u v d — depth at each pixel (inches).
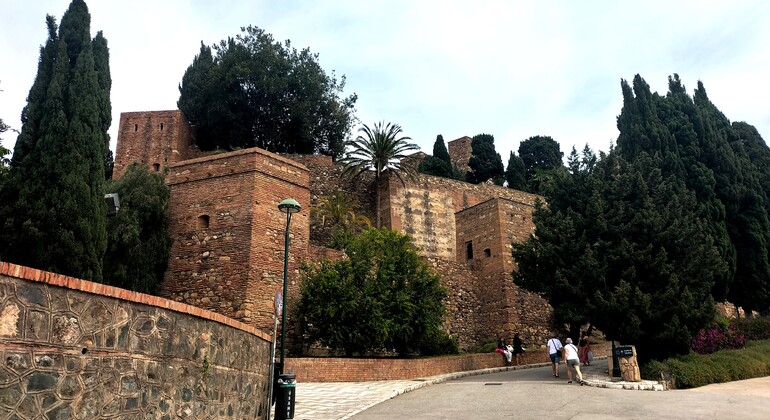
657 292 751.7
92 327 250.4
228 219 826.2
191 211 854.5
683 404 540.4
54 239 663.1
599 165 916.6
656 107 1274.6
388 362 813.9
